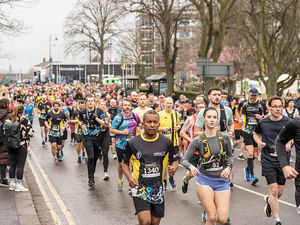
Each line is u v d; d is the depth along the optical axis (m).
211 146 6.70
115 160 16.17
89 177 11.33
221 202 6.59
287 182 11.80
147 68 91.62
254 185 11.45
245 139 11.83
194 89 77.00
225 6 32.38
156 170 6.24
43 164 15.30
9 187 10.95
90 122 11.38
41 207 9.38
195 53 73.00
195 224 8.05
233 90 62.81
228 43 50.72
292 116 16.05
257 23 30.86
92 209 9.20
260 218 8.38
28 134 10.71
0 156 11.36
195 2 33.16
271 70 31.33
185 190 10.12
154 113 6.18
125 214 8.80
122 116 10.52
